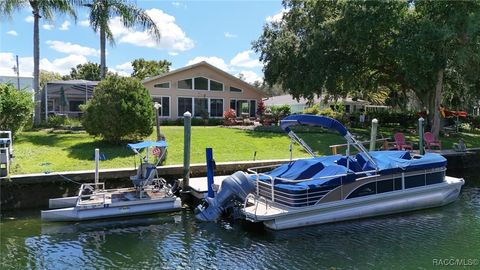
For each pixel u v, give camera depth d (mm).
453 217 11578
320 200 10750
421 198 12227
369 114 35219
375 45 25438
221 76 34812
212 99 34594
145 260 8445
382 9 22875
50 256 8586
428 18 23359
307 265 8219
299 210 10367
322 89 30438
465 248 9125
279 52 30438
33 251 8844
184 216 11500
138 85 17750
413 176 12289
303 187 10539
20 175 12062
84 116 17656
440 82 24141
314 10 28938
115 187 13094
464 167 20312
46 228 10352
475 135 30484
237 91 35719
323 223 10711
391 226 10742
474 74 24641
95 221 10891
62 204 11758
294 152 18797
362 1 23547
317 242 9547
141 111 17281
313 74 27469
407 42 22484
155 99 32281
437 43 22328
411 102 48406
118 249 9031
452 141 25125
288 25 32469
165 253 8828
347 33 24219
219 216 11094
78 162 14508
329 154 18859
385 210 11594
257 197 11383
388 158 12445
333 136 23656
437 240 9680
